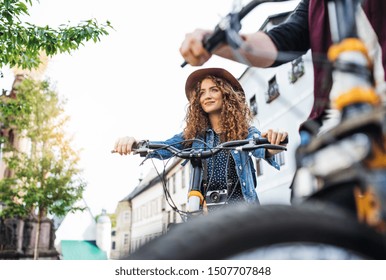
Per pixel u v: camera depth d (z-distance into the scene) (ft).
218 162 5.79
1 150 45.50
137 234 116.47
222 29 2.45
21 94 43.57
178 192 70.69
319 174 2.21
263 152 5.44
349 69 2.08
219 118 6.33
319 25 3.77
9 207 42.60
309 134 2.80
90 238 102.22
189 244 1.52
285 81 32.63
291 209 1.73
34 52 17.84
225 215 1.65
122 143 5.82
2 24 16.90
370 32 3.22
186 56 2.78
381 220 1.89
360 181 1.98
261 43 3.69
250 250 1.56
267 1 2.43
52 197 42.27
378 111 1.92
